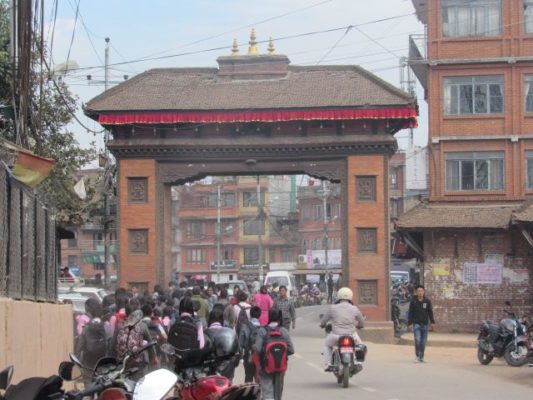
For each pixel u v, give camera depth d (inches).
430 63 1642.5
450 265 1567.4
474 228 1536.7
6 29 852.6
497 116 1631.4
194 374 359.3
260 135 1505.9
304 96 1494.8
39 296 642.8
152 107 1473.9
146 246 1508.4
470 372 899.4
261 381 603.5
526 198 1611.7
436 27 1648.6
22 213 571.2
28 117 659.4
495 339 994.7
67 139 1119.0
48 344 612.7
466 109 1641.2
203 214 3725.4
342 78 1540.4
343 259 1496.1
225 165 1513.3
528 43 1622.8
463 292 1561.3
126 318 623.8
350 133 1494.8
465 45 1640.0
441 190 1627.7
